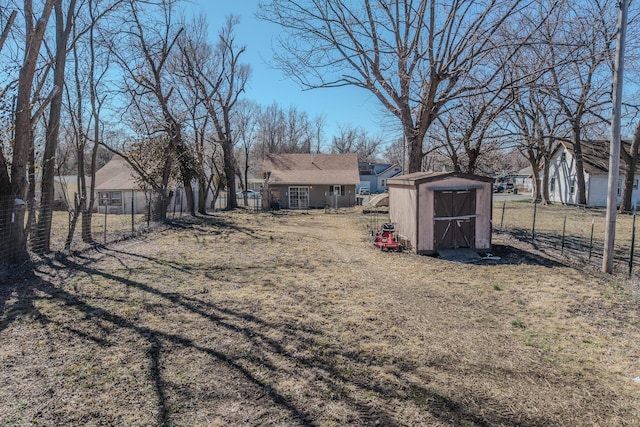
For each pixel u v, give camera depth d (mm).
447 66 12812
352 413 3230
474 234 10992
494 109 15328
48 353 4215
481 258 10258
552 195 36188
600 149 31812
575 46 12125
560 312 5992
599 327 5379
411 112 14984
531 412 3326
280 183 32750
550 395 3609
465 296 6816
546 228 16828
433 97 13734
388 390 3619
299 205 33125
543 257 10406
